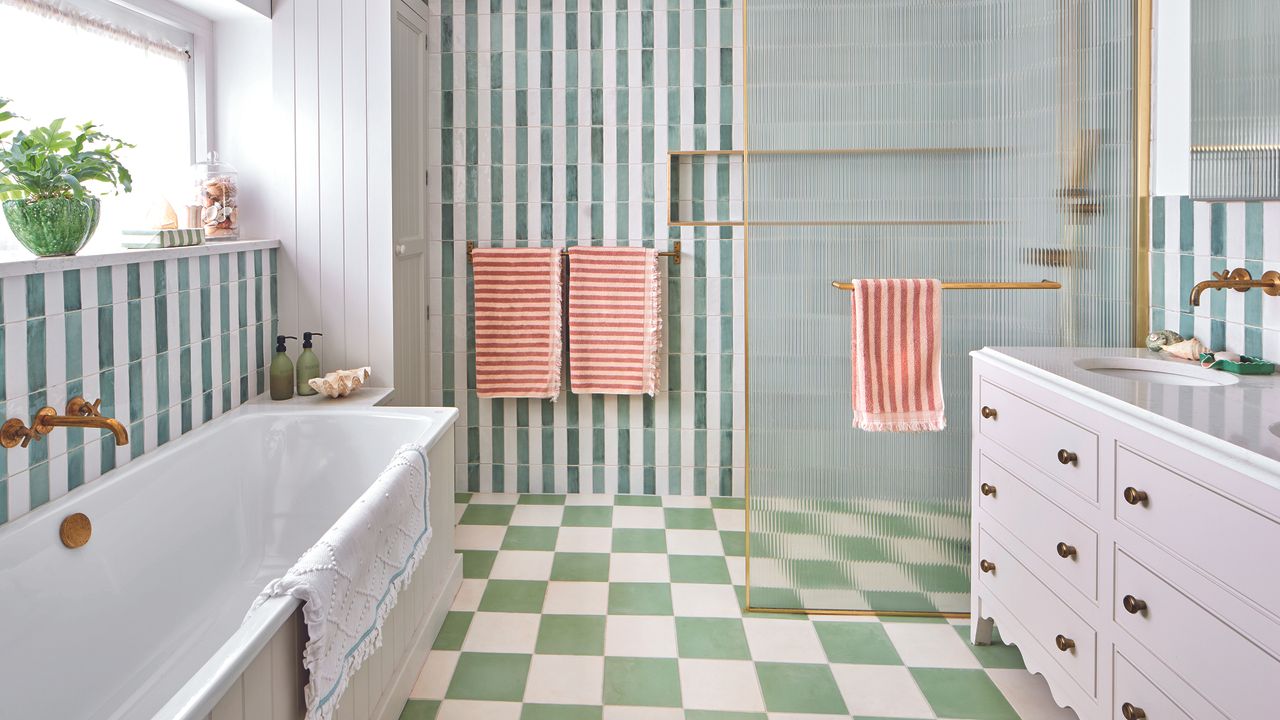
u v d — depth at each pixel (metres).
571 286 3.78
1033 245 2.72
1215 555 1.44
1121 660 1.74
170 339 2.58
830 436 2.80
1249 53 2.06
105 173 2.26
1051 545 2.04
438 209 3.88
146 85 2.95
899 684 2.34
